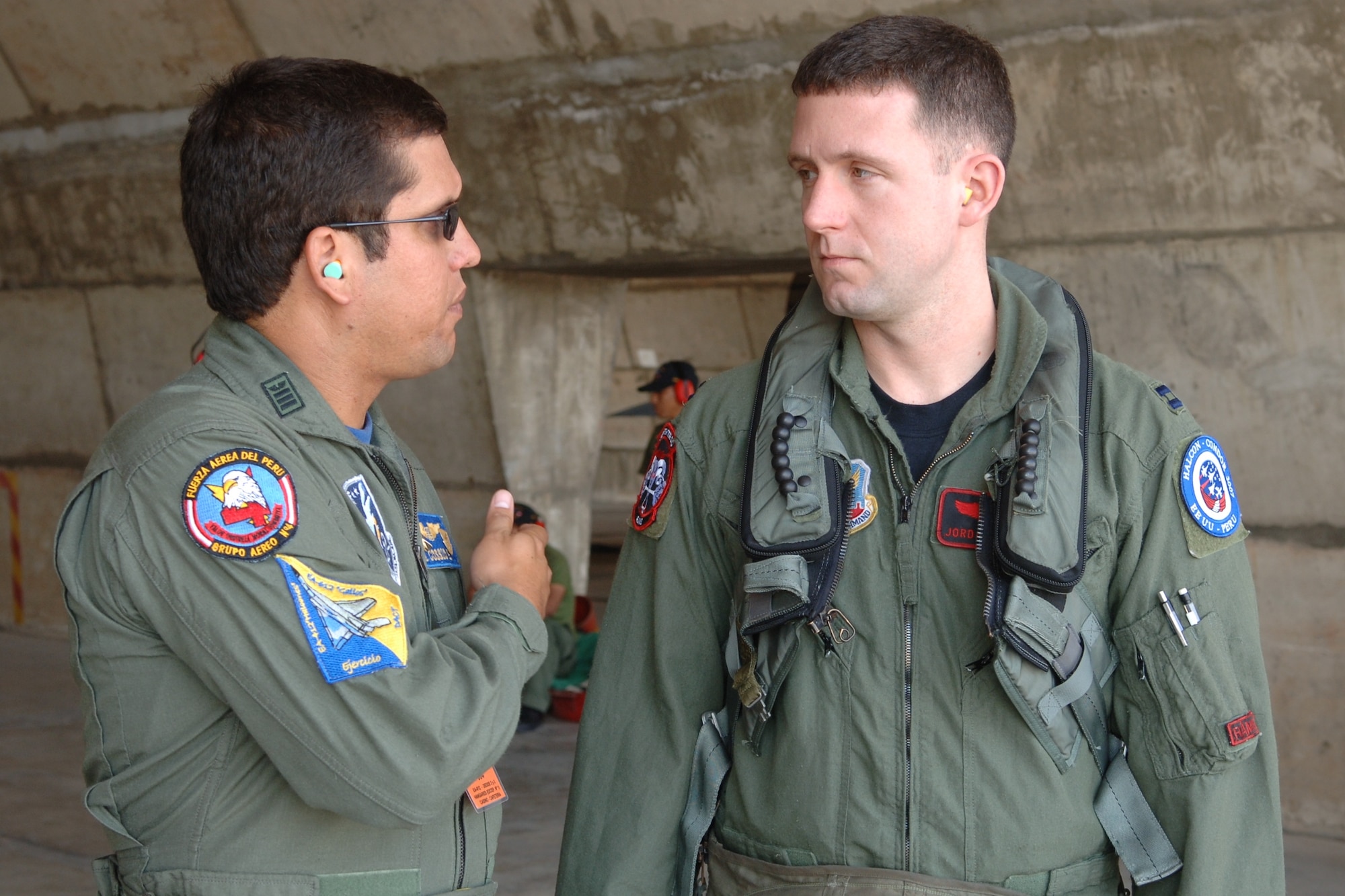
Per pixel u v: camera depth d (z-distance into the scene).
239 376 1.45
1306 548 4.19
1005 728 1.54
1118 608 1.57
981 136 1.53
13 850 4.31
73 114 6.87
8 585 8.28
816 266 1.58
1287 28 3.64
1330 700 4.16
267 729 1.32
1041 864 1.56
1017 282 1.70
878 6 4.38
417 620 1.52
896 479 1.59
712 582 1.76
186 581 1.31
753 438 1.65
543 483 6.63
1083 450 1.54
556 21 5.15
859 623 1.59
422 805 1.33
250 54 6.05
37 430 8.00
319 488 1.42
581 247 5.75
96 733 1.39
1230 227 4.07
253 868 1.37
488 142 5.68
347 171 1.42
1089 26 3.99
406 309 1.48
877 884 1.56
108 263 7.24
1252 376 4.19
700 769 1.75
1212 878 1.54
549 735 5.96
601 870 1.76
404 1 5.43
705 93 4.94
